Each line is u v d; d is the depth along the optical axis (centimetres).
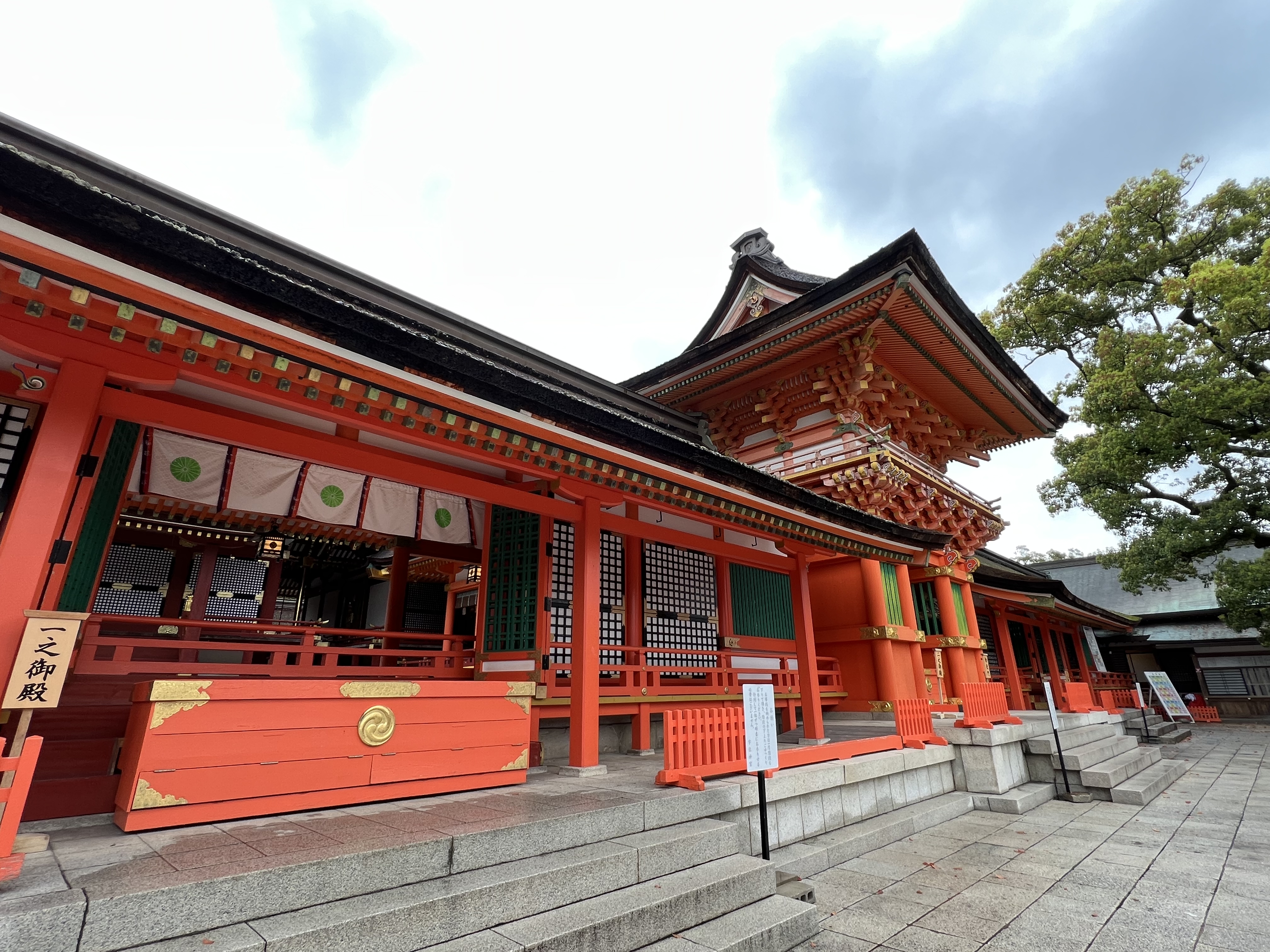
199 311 420
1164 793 1169
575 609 771
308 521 862
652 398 1966
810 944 492
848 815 808
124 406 468
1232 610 2172
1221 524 2116
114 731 553
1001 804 985
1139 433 2100
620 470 746
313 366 488
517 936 374
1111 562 2614
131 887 313
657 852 504
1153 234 2595
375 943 341
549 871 428
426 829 443
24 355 431
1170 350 2047
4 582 383
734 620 1284
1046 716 1533
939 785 1020
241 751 467
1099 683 2909
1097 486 2467
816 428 1702
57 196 345
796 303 1513
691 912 463
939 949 486
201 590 1304
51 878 327
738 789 648
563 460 695
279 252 965
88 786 455
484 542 954
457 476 690
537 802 550
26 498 399
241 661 1327
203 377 479
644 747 981
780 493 930
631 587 1084
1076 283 2744
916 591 1786
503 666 881
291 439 568
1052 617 2764
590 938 392
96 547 524
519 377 582
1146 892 614
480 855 432
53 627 393
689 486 818
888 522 1164
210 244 397
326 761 510
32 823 429
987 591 2166
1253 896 600
